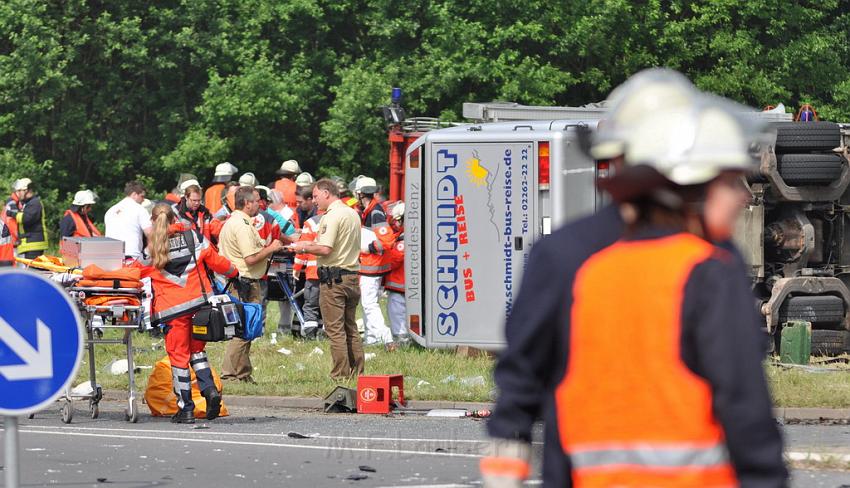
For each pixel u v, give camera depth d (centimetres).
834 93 12256
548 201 4978
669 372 925
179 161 12594
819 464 2805
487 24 12056
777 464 907
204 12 12850
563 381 966
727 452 924
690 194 971
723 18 12056
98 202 13288
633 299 940
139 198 6144
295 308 5900
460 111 12100
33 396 1994
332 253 4581
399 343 5800
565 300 970
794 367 4803
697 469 921
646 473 930
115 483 2666
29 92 12900
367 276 5766
